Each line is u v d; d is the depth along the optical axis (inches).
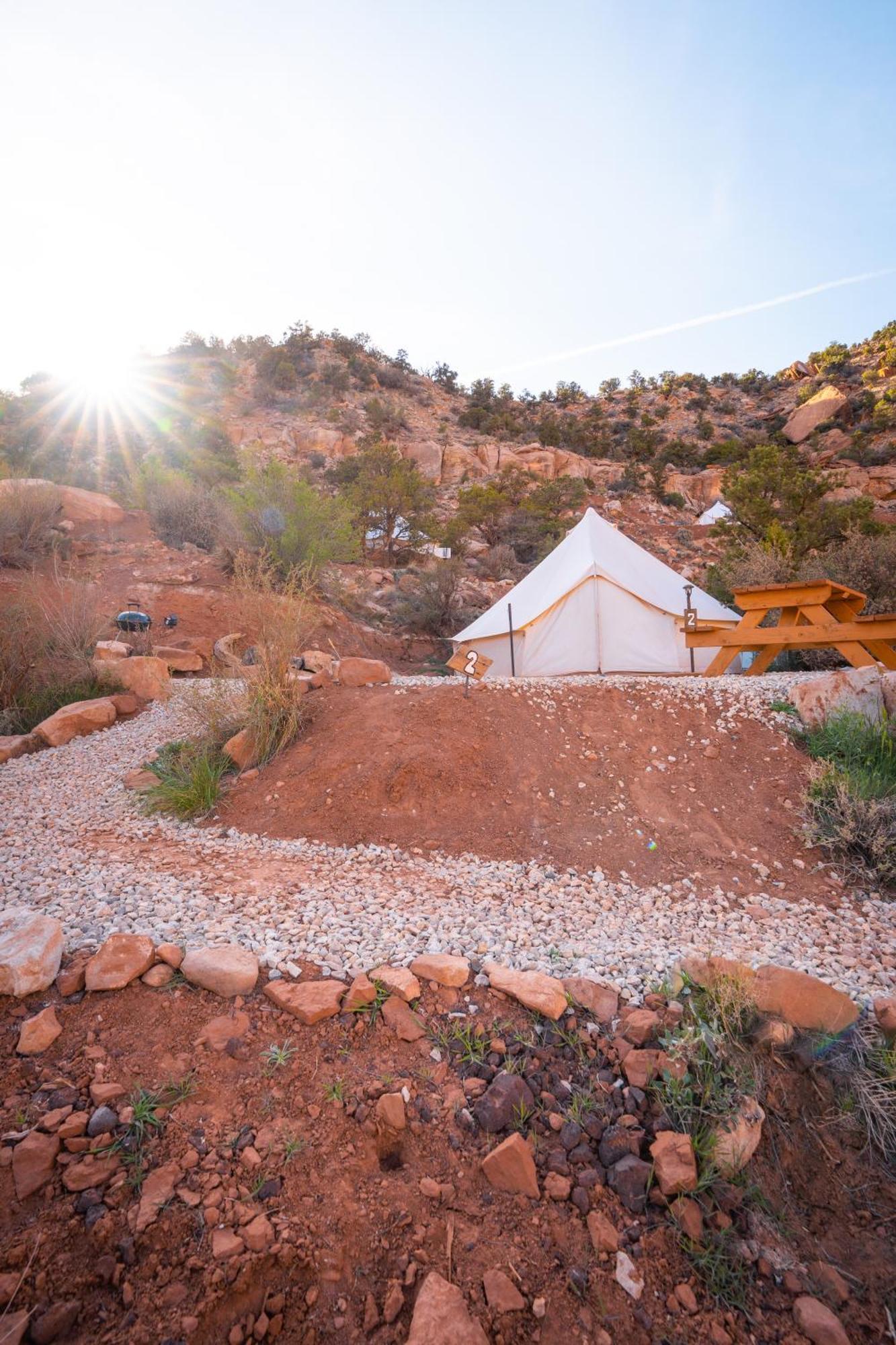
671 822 183.9
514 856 170.6
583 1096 93.2
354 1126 87.2
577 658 405.7
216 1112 86.5
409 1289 71.9
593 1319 70.5
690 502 1704.0
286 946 120.8
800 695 221.1
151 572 488.1
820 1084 96.8
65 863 159.3
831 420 2080.5
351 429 1732.3
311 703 248.4
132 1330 64.7
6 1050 92.4
